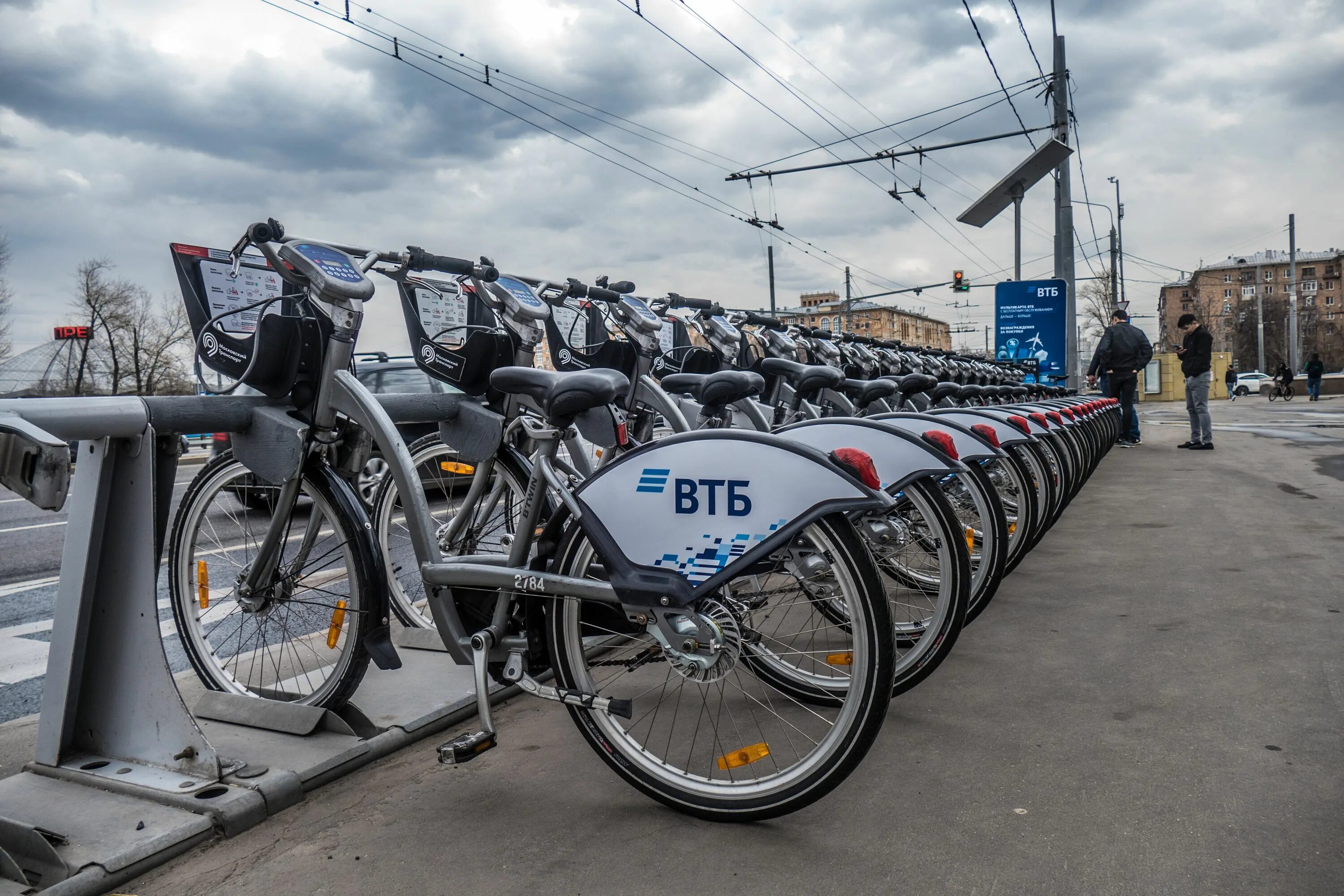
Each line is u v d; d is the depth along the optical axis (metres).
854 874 1.76
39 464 1.68
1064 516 6.07
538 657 2.19
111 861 1.79
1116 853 1.80
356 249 2.63
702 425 2.87
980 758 2.28
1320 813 1.93
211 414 2.32
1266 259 101.19
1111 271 41.34
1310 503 6.16
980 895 1.67
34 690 3.12
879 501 1.83
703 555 1.95
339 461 2.57
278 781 2.12
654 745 2.37
